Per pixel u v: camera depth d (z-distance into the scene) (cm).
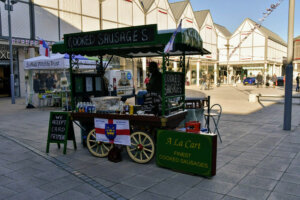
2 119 1053
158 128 517
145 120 503
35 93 1436
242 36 4200
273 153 578
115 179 448
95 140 581
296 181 430
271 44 4331
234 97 1908
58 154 592
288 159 538
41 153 598
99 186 419
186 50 583
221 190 401
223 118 1020
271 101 1623
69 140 664
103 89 704
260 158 546
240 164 511
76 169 496
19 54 1992
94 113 567
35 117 1100
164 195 387
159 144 498
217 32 4344
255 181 432
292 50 777
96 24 2358
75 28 2198
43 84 1502
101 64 703
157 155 503
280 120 976
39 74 1474
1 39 1783
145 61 2739
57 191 404
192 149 459
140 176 460
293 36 775
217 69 4406
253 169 485
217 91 2542
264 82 4012
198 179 444
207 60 3981
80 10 2220
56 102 1457
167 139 487
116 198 378
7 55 1900
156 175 464
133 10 2716
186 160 466
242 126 868
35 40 1939
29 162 538
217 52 4366
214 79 4256
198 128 498
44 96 1352
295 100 1691
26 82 1408
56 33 2075
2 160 550
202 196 382
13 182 438
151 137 511
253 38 4144
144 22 2855
